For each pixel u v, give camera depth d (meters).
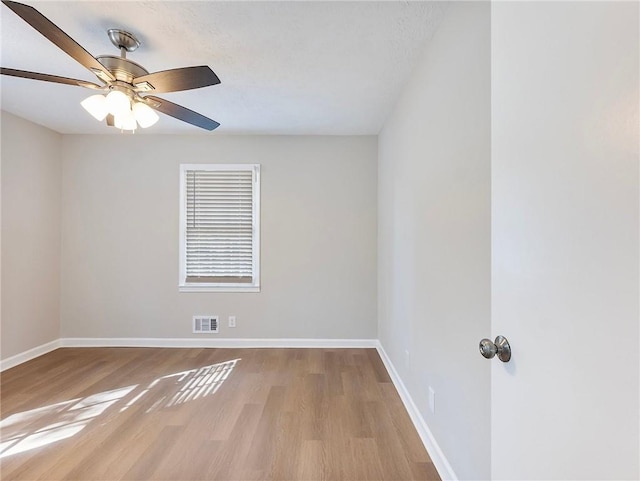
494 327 0.89
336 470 1.80
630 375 0.50
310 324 3.92
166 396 2.65
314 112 3.18
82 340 3.88
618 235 0.52
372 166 3.91
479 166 1.35
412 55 2.18
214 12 1.77
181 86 1.96
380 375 3.08
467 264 1.46
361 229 3.91
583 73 0.58
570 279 0.61
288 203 3.92
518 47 0.78
